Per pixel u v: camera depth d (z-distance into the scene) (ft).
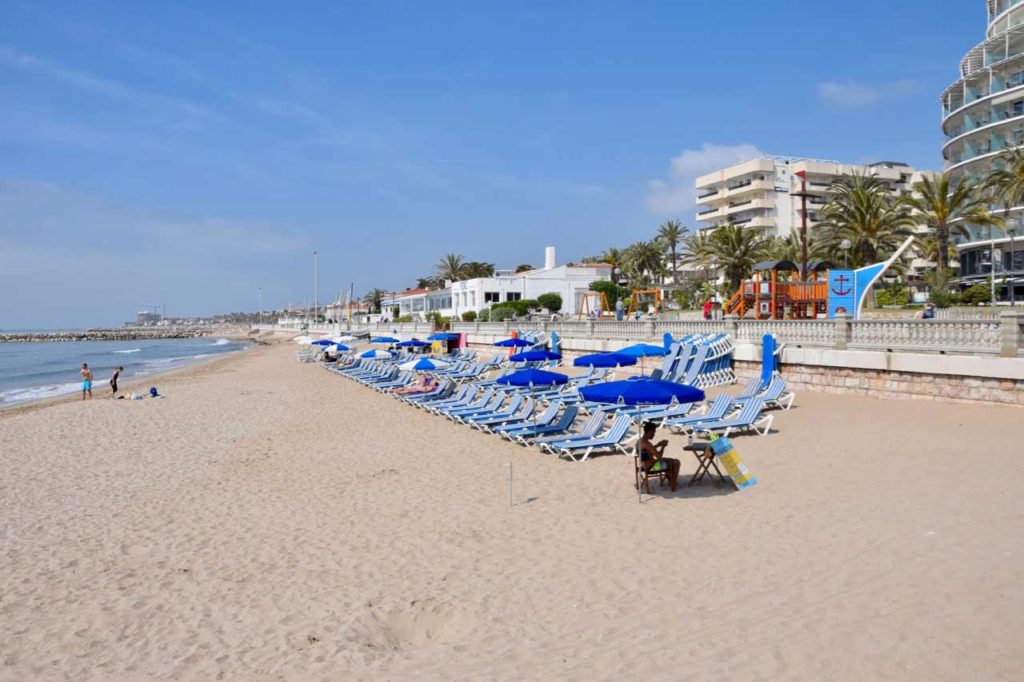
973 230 174.09
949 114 189.78
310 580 25.21
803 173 95.76
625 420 43.70
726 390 63.21
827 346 56.80
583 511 30.91
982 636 16.14
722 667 16.05
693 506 30.14
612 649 17.69
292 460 48.03
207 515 35.01
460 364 103.91
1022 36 177.06
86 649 20.74
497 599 22.00
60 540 31.83
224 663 19.20
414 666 17.94
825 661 15.79
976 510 25.64
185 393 101.50
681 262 272.51
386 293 458.91
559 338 104.27
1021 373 41.57
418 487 38.04
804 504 28.76
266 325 611.47
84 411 80.07
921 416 44.27
